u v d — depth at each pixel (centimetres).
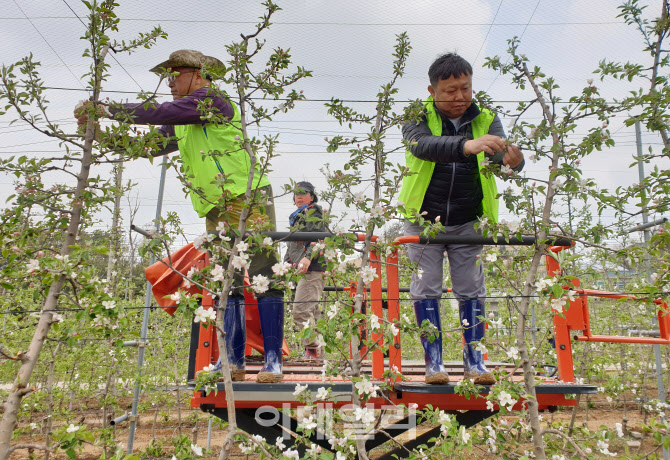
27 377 250
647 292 300
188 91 395
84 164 283
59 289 262
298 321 509
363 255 287
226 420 365
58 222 293
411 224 380
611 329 898
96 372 780
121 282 894
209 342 362
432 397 353
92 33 286
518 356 289
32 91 279
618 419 895
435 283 366
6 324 500
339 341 261
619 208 278
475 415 371
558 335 363
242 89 289
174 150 416
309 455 273
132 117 302
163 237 262
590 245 284
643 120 287
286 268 273
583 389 333
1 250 265
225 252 278
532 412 280
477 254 373
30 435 734
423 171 368
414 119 312
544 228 280
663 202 277
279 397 345
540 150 289
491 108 334
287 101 292
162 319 895
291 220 398
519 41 305
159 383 775
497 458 384
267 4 279
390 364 343
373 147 290
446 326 696
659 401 588
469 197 376
